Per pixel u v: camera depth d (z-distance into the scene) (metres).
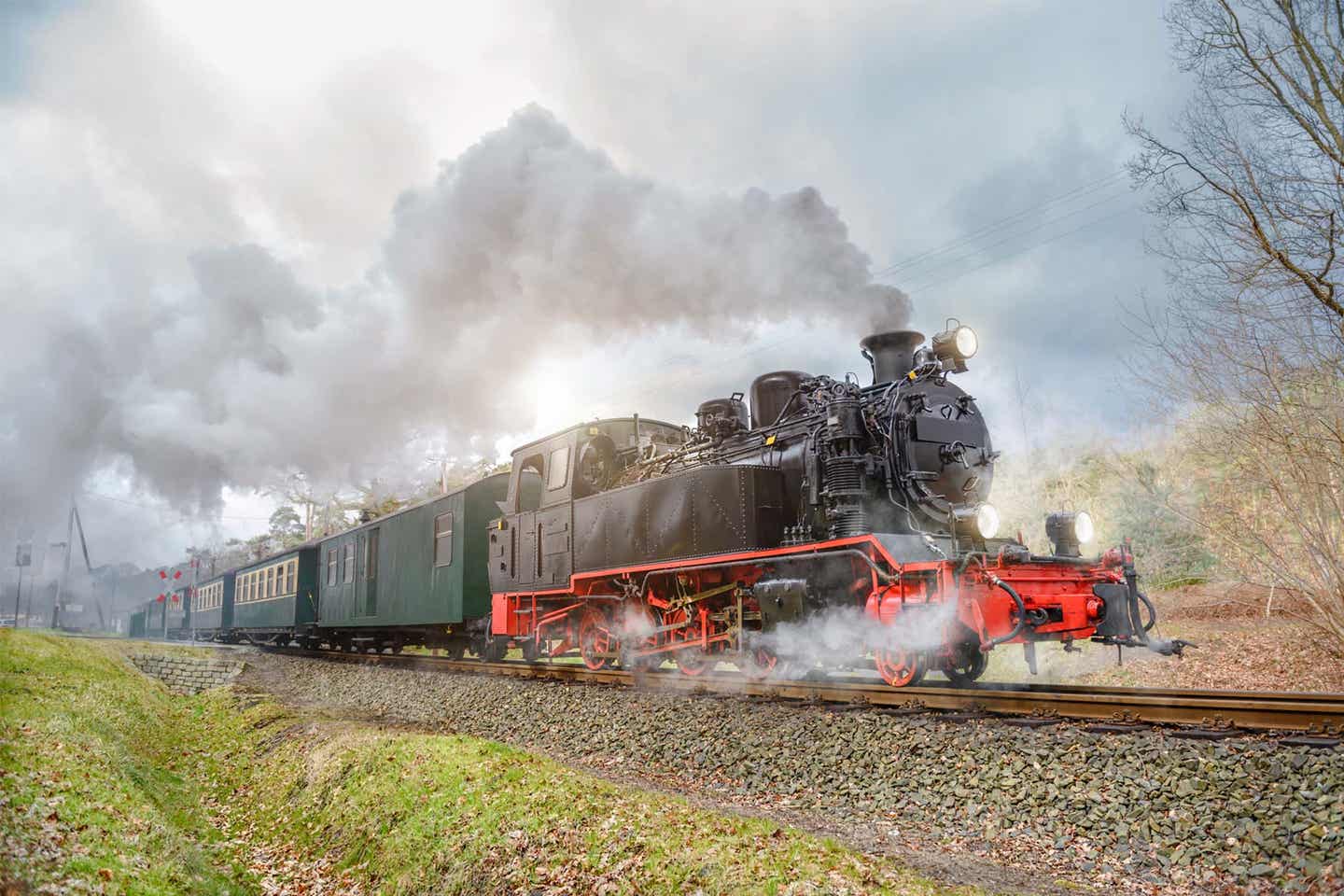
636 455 13.20
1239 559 13.98
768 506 10.02
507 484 17.62
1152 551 18.95
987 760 6.09
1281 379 10.32
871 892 4.34
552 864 5.45
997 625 7.62
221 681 17.52
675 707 8.99
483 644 17.64
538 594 13.89
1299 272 10.21
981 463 9.85
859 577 8.69
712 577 10.60
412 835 6.55
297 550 25.97
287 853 7.45
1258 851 4.55
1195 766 5.24
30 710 8.36
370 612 21.25
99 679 12.67
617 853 5.30
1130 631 8.33
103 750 7.75
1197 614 16.92
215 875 6.32
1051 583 8.17
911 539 8.28
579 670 12.17
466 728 10.61
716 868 4.79
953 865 4.89
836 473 8.95
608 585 12.45
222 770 10.23
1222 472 12.30
